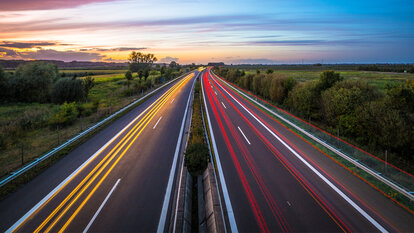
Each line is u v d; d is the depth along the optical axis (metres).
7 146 15.75
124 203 9.02
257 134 17.73
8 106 32.62
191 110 26.91
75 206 8.82
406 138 11.66
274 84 30.02
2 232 7.42
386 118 12.77
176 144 15.78
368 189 9.66
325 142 14.86
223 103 31.88
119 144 15.89
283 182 10.34
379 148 13.59
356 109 15.28
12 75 38.28
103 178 11.08
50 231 7.46
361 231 7.16
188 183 10.21
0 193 9.73
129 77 46.91
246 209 8.40
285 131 18.55
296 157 13.23
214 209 7.79
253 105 30.62
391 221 7.61
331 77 20.62
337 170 11.49
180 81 65.38
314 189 9.73
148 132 18.59
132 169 12.05
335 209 8.33
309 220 7.75
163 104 30.97
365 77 59.88
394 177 10.38
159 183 10.60
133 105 30.28
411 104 12.45
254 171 11.48
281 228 7.38
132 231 7.48
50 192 9.84
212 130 18.72
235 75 60.53
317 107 20.52
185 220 7.74
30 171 11.77
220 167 11.95
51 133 18.91
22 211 8.54
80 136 17.36
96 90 47.94
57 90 34.84
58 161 13.12
